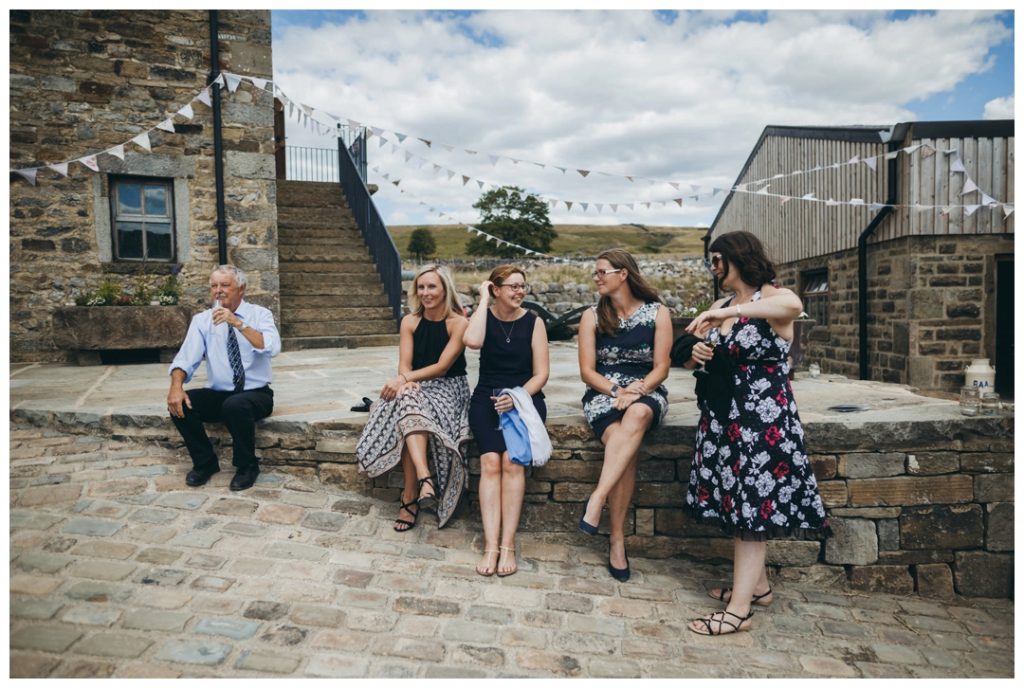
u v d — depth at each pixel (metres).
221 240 7.94
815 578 3.41
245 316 3.66
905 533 3.43
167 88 7.63
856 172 9.71
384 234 9.55
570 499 3.47
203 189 7.88
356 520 3.35
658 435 3.42
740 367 2.77
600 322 3.33
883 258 9.09
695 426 3.43
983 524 3.46
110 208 7.59
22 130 7.09
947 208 7.45
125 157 7.48
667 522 3.46
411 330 3.50
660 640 2.68
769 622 2.96
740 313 2.63
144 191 7.77
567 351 8.18
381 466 3.29
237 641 2.36
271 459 3.70
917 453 3.42
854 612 3.16
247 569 2.81
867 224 9.38
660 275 17.81
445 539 3.30
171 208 7.88
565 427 3.44
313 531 3.19
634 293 3.32
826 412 3.68
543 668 2.41
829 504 3.40
